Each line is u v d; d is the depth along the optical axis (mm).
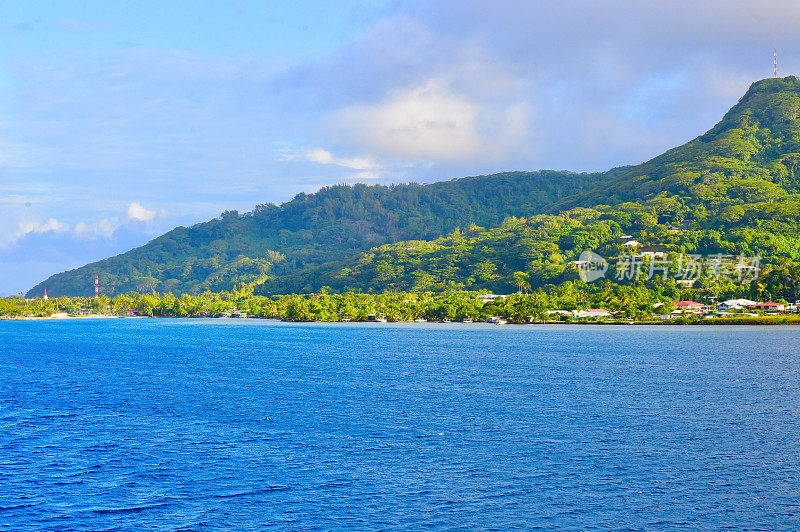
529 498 62594
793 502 61344
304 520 57750
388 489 65125
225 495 63688
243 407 107250
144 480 68000
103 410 105375
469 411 102875
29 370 166625
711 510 59562
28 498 63000
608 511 59438
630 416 98438
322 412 102438
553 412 101750
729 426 91125
